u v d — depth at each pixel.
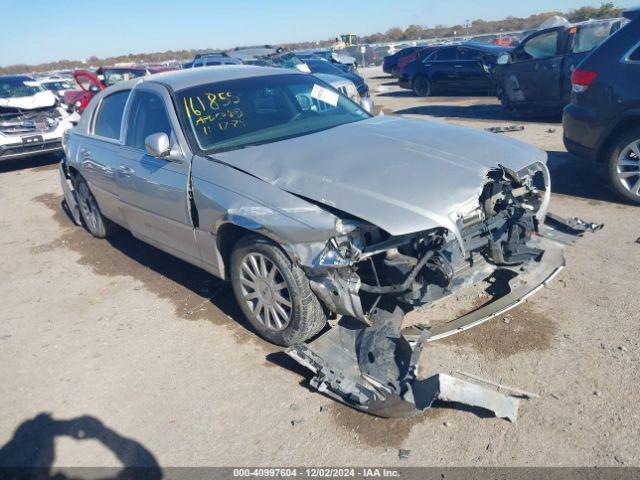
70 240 6.41
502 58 10.66
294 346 3.26
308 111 4.57
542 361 3.24
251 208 3.38
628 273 4.14
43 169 10.90
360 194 3.09
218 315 4.24
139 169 4.43
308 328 3.43
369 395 2.91
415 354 2.99
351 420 2.96
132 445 2.97
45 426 3.20
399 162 3.37
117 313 4.46
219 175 3.68
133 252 5.82
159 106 4.37
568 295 3.91
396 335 3.12
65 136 6.21
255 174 3.53
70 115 11.48
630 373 3.06
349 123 4.42
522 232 3.62
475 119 11.80
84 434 3.09
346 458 2.71
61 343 4.09
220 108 4.25
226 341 3.86
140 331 4.13
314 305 3.37
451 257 3.12
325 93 4.88
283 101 4.54
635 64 5.28
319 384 3.11
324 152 3.59
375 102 16.42
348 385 3.00
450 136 3.83
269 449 2.83
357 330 3.31
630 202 5.62
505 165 3.46
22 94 11.34
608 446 2.60
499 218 3.53
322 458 2.73
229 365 3.57
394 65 23.03
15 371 3.79
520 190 3.91
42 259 5.89
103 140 5.19
